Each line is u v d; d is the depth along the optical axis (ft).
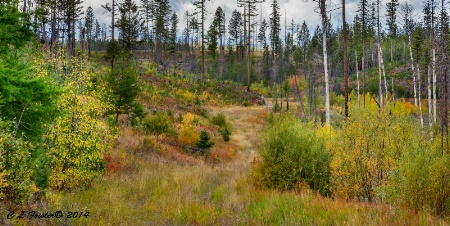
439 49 82.99
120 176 43.27
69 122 30.60
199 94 136.56
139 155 56.75
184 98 121.90
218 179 46.50
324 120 104.32
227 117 119.24
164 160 58.85
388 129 32.35
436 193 26.55
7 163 18.10
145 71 140.56
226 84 172.96
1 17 20.02
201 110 114.83
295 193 34.42
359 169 31.99
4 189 18.58
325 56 54.24
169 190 36.40
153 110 94.02
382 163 31.68
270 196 32.68
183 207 27.55
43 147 28.17
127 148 57.47
